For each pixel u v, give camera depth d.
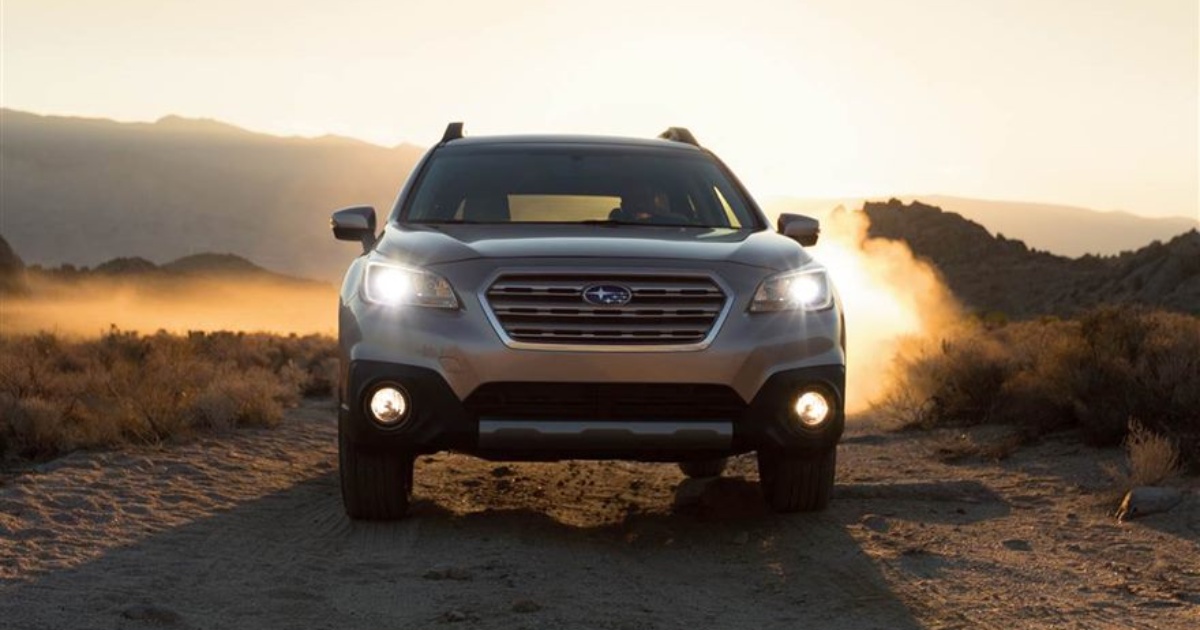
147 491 7.96
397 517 7.07
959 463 9.04
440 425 6.27
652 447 6.24
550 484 8.62
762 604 5.34
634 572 5.95
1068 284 106.69
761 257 6.60
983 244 134.38
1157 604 5.20
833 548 6.41
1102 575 5.73
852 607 5.25
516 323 6.23
